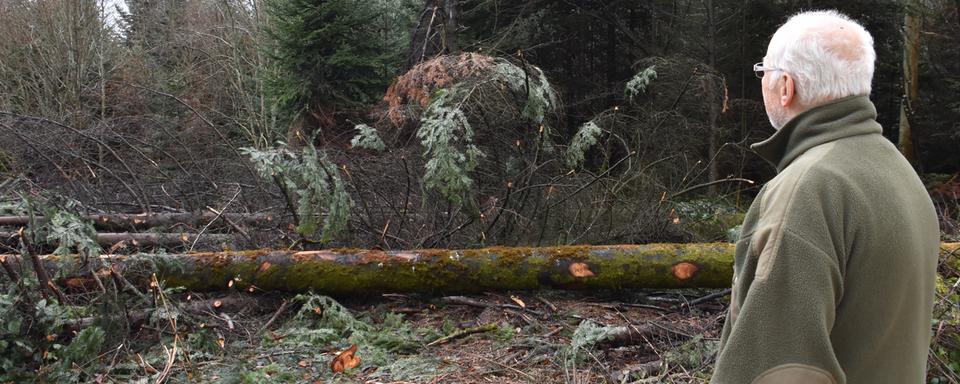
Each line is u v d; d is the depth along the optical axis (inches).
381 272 177.2
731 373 55.0
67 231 158.1
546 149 238.2
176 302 159.5
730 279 171.0
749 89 466.6
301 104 478.0
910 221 57.4
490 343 159.5
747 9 458.3
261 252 180.5
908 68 469.4
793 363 52.3
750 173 458.3
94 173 248.8
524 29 487.8
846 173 56.6
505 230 220.8
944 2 461.4
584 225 221.3
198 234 217.0
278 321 174.4
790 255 54.1
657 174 285.7
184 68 652.1
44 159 286.8
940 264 178.9
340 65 467.2
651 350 153.3
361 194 217.8
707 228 241.3
